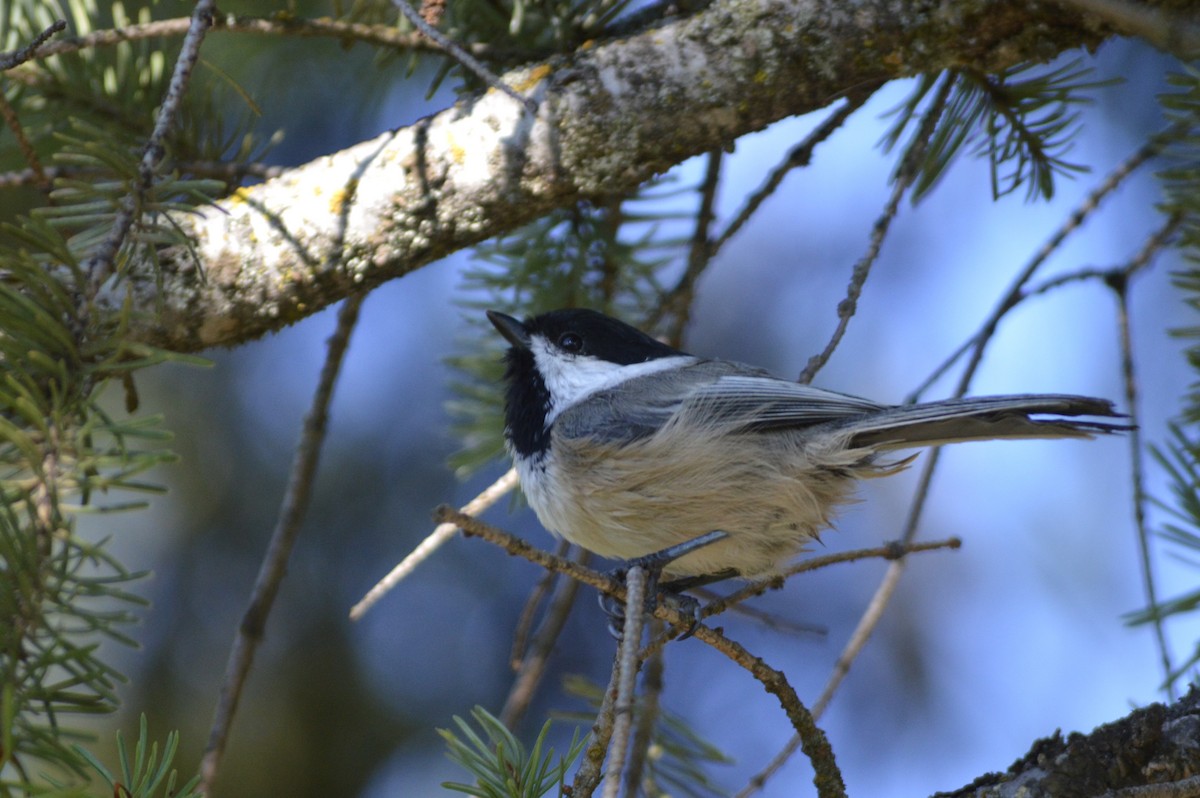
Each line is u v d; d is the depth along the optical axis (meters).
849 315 6.05
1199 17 5.27
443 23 6.73
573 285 7.69
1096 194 6.87
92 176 6.30
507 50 6.62
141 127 6.81
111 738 9.05
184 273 5.55
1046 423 6.09
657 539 6.80
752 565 6.94
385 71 8.27
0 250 4.36
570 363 7.23
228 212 5.72
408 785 9.45
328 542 9.77
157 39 6.98
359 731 9.53
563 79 5.85
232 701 6.26
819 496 6.87
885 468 6.78
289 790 9.27
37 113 6.82
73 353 4.35
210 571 9.62
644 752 6.42
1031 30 5.61
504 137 5.81
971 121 6.66
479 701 9.77
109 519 9.58
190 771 9.10
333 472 9.83
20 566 3.93
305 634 9.61
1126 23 4.37
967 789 5.04
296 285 5.73
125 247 4.72
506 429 7.40
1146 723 4.85
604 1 6.37
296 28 6.25
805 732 5.22
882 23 5.66
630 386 7.00
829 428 6.73
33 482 4.16
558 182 5.86
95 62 6.72
